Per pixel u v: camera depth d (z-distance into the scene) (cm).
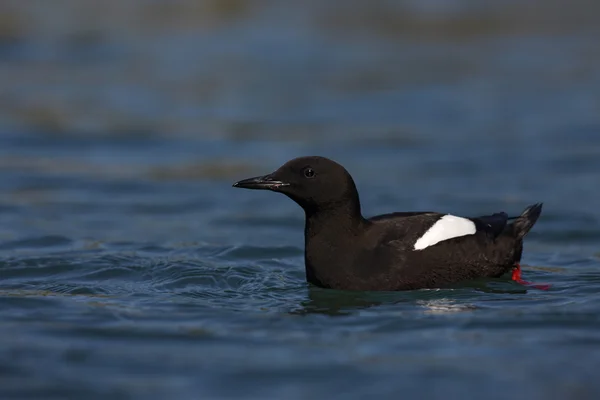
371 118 2136
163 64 2619
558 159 1805
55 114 2156
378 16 3170
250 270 1145
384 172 1736
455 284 1052
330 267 1034
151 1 3228
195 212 1513
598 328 892
